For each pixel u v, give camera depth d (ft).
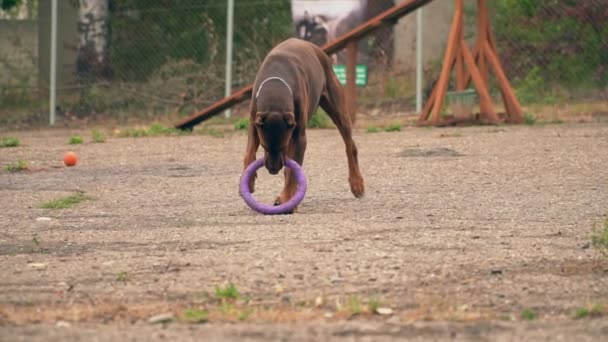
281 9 96.63
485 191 45.14
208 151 64.85
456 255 31.17
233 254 31.71
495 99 89.76
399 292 27.27
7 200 45.98
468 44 94.63
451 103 76.69
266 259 30.83
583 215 38.58
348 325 24.17
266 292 27.50
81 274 29.99
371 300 25.86
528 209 40.09
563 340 22.89
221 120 87.71
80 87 95.71
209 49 97.19
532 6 90.99
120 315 25.53
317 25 91.45
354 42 75.15
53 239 35.73
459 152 59.31
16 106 96.48
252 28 96.99
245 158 41.32
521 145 61.52
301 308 25.98
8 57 102.06
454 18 76.79
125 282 28.91
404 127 76.33
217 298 26.99
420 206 41.16
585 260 30.63
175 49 98.89
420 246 32.48
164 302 26.86
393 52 93.91
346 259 30.66
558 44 90.68
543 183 47.14
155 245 33.86
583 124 73.46
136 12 98.68
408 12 72.49
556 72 90.63
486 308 25.89
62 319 25.23
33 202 45.27
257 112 39.27
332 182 48.70
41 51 104.27
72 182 51.72
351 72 76.23
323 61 44.57
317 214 39.47
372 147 63.31
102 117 93.71
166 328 24.16
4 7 108.27
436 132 71.56
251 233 35.22
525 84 89.40
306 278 28.66
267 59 41.63
